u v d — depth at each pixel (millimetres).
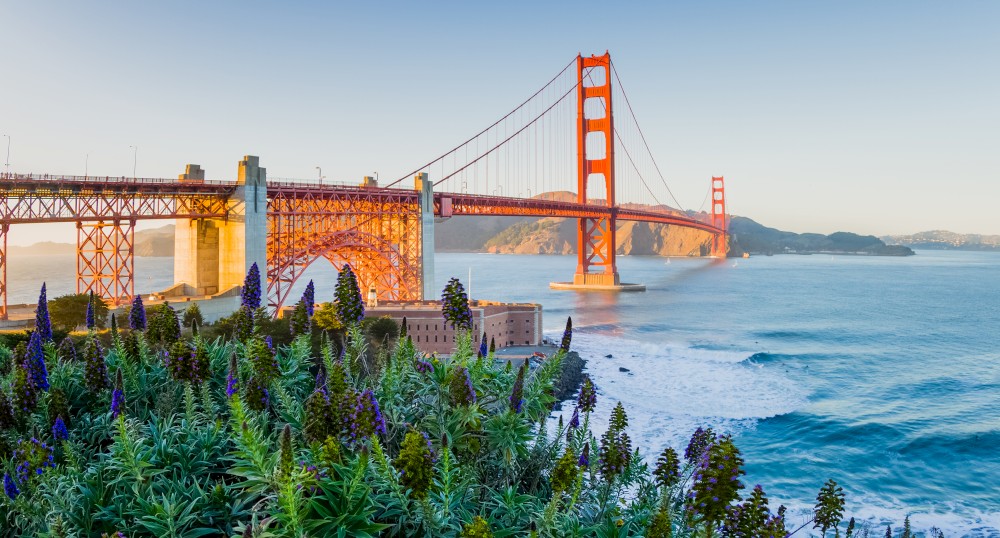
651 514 11969
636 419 83250
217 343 18828
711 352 139125
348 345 17141
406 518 10188
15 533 10391
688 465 13578
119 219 86188
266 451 10695
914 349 150250
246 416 11969
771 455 73062
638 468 13539
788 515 55938
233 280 100125
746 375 117312
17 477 10766
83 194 82375
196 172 100062
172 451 12359
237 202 99688
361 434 10922
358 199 127500
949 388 108312
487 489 12734
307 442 11547
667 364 125312
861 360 135125
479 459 12953
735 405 93750
